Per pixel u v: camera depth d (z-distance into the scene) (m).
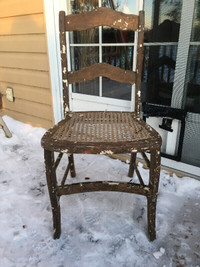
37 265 0.90
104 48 1.58
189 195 1.29
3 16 1.98
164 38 1.32
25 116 2.30
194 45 1.23
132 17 1.09
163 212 1.17
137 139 0.87
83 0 1.59
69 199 1.27
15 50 2.04
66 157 1.73
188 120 1.36
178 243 1.00
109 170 1.54
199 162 1.40
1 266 0.90
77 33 1.68
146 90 1.49
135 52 1.45
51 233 1.05
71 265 0.90
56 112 1.96
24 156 1.75
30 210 1.19
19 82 2.17
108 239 1.02
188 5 1.17
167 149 1.49
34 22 1.78
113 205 1.23
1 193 1.31
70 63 1.79
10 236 1.03
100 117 1.15
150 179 0.93
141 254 0.95
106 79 1.64
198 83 1.27
